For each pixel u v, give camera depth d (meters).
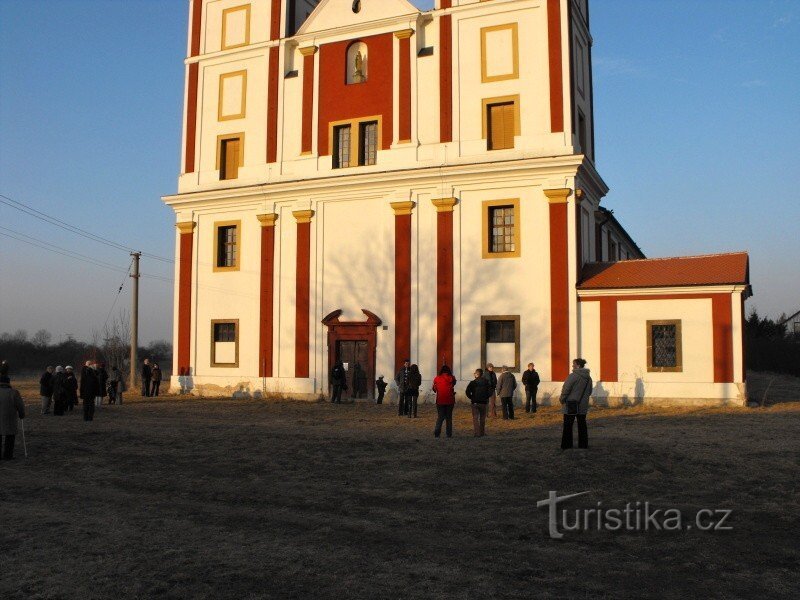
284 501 11.23
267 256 30.98
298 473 13.36
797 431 17.55
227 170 32.50
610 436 16.78
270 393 30.33
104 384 27.14
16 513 10.56
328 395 29.50
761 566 7.88
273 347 30.53
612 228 35.69
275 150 31.36
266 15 32.25
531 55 27.88
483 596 6.95
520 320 26.86
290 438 17.52
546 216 26.86
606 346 25.84
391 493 11.71
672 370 25.06
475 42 28.69
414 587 7.21
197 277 32.25
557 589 7.15
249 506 10.93
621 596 6.95
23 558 8.27
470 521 9.93
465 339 27.58
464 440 16.91
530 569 7.79
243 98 32.34
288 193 30.66
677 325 25.11
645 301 25.56
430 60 29.23
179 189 32.94
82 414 24.23
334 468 13.76
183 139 33.22
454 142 28.45
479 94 28.38
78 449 16.19
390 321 28.77
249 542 8.91
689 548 8.57
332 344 29.58
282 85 31.61
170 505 11.03
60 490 12.20
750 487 11.75
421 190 28.70
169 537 9.16
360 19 30.47
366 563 8.02
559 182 26.73
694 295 24.98
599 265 27.56
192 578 7.53
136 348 37.38
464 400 27.25
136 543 8.88
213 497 11.57
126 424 20.83
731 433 17.23
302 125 31.06
